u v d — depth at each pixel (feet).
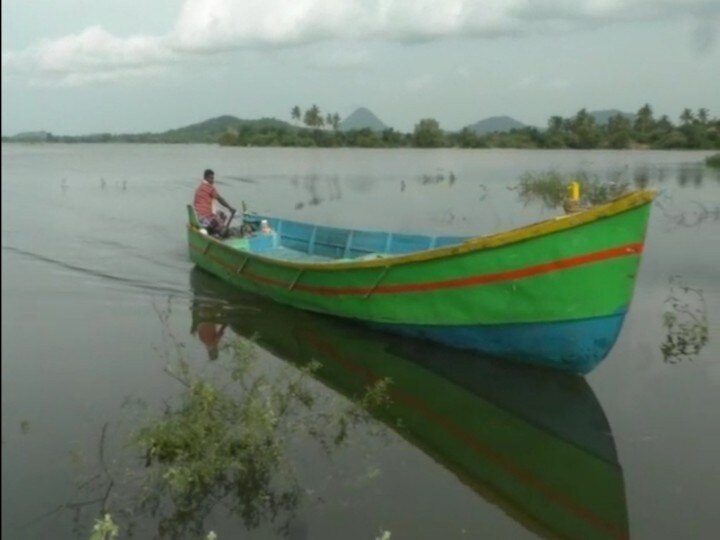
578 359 30.12
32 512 21.08
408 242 42.68
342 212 79.82
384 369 33.35
